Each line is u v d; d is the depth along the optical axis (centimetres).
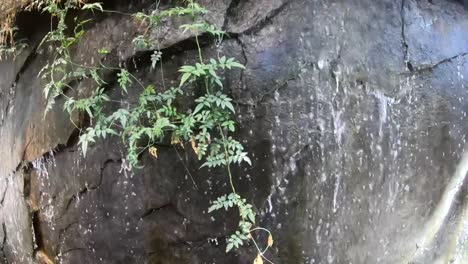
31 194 351
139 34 282
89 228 314
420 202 326
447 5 332
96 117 293
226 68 265
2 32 346
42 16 335
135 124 273
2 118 380
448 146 327
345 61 279
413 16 311
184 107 267
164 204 283
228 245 255
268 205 268
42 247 356
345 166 282
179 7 270
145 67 280
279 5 271
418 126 311
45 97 323
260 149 266
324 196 277
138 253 297
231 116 265
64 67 309
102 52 284
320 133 270
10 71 369
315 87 268
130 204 293
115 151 291
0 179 387
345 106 279
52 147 323
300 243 273
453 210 354
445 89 320
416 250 337
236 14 273
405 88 304
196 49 270
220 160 254
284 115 265
